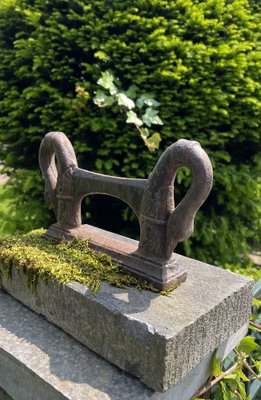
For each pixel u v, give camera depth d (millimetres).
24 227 2162
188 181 1847
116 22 1764
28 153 2188
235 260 2217
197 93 1765
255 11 2266
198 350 766
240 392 1035
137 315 725
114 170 1928
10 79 2109
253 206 2137
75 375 745
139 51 1717
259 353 1443
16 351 814
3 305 1012
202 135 1835
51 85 1929
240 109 1876
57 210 1092
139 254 878
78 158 1908
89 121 1777
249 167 2174
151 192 807
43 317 952
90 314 794
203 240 2062
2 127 2135
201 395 984
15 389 859
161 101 1758
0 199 2326
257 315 1299
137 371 728
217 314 802
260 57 1882
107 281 851
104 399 682
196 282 896
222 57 1791
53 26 1820
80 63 1918
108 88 1689
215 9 1907
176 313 740
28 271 937
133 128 1798
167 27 1796
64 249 1007
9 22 2045
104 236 1041
